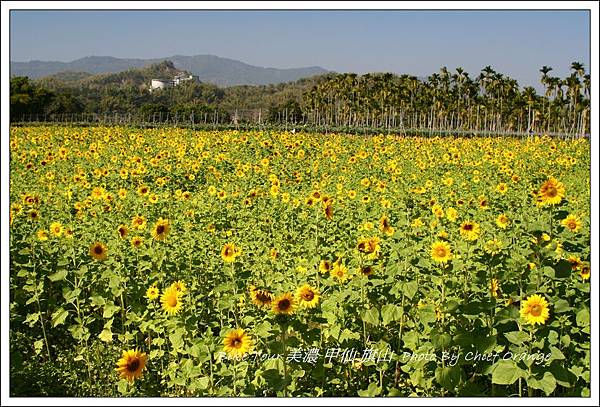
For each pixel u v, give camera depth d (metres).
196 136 27.33
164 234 6.77
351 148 24.05
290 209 10.73
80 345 6.00
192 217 9.98
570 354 4.82
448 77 67.62
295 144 22.98
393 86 69.75
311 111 78.88
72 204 11.30
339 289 5.55
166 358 5.66
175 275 6.66
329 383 4.97
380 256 5.82
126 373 4.67
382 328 5.48
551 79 52.56
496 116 69.25
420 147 25.25
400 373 5.16
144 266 6.69
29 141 24.95
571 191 13.09
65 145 24.27
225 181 15.63
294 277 6.12
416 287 4.77
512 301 4.64
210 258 7.32
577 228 5.38
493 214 9.91
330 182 14.84
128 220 9.52
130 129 33.72
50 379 5.46
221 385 4.85
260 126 39.38
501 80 65.56
